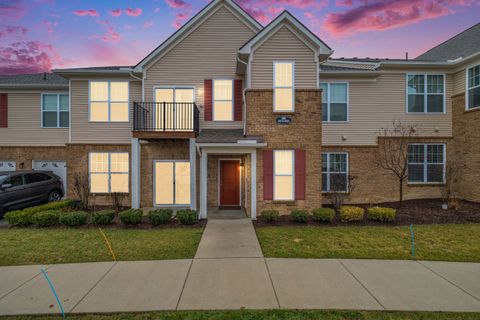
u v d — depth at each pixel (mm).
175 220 8195
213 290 3912
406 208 9758
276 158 9102
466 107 10703
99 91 11188
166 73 10727
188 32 10773
